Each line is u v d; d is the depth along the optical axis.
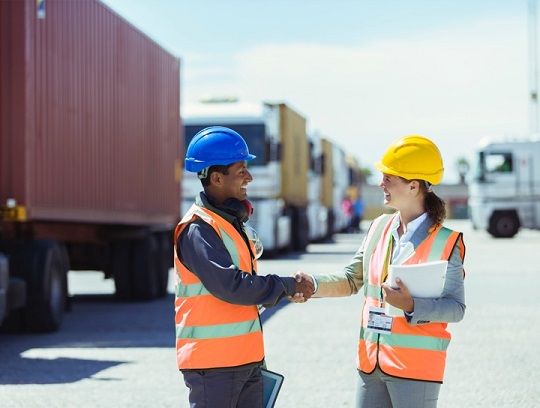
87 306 16.97
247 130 27.50
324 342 11.70
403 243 4.65
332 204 47.97
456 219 91.12
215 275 4.38
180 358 4.55
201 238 4.44
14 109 12.38
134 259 17.66
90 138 15.09
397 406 4.57
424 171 4.61
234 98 28.28
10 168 12.36
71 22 14.26
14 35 12.39
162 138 19.59
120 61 16.81
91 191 15.09
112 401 8.27
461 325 13.27
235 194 4.62
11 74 12.38
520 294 17.62
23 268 12.77
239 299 4.39
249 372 4.56
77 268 18.00
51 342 12.13
